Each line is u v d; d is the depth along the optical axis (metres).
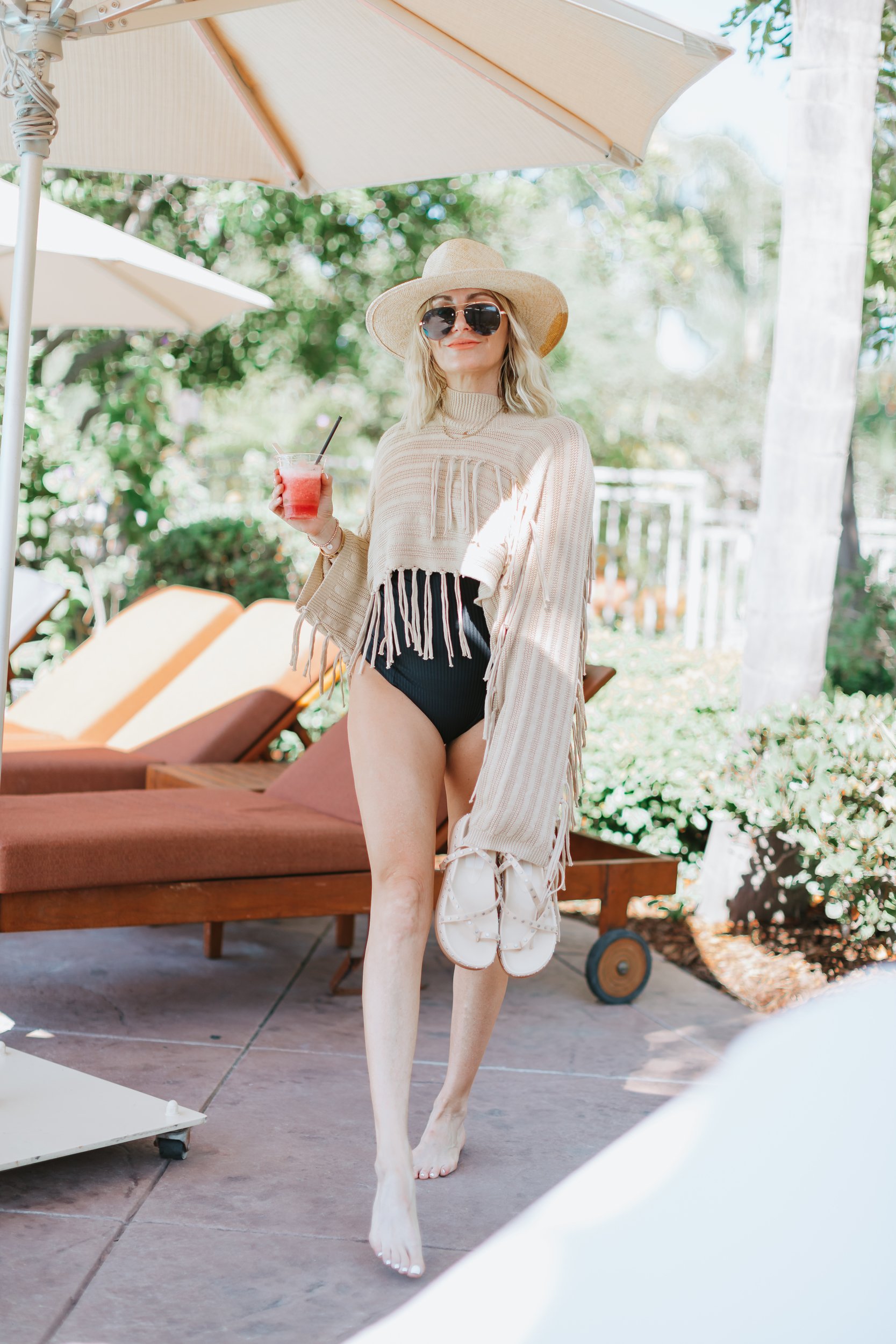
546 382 2.50
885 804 3.73
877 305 5.57
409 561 2.35
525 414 2.49
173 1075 2.92
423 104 2.91
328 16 2.74
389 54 2.79
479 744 2.36
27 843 3.01
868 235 4.69
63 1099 2.46
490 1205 2.29
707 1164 2.49
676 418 24.33
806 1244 2.13
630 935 3.71
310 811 3.84
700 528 10.02
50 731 5.55
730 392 24.33
